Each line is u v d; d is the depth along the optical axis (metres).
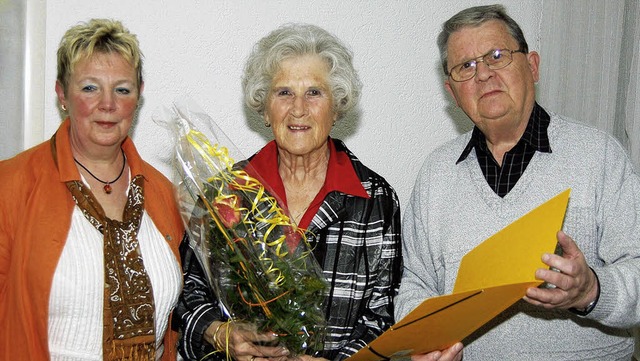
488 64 1.77
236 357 1.69
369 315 1.82
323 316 1.71
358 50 2.58
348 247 1.82
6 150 2.34
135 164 1.84
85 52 1.66
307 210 1.84
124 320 1.70
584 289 1.49
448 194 1.89
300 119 1.79
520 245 1.49
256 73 1.84
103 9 2.39
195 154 1.69
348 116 2.60
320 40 1.81
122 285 1.70
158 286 1.75
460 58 1.81
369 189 1.88
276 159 1.95
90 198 1.73
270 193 1.77
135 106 1.74
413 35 2.62
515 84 1.76
